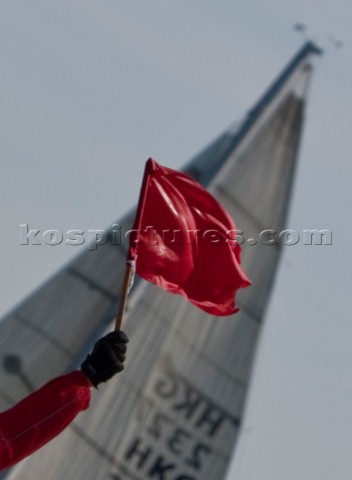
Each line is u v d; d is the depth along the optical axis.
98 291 41.56
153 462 40.03
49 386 17.75
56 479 37.84
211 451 41.09
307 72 45.31
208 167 43.38
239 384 41.97
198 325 41.69
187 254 21.25
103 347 17.97
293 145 44.56
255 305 43.06
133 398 39.94
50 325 40.69
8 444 17.42
